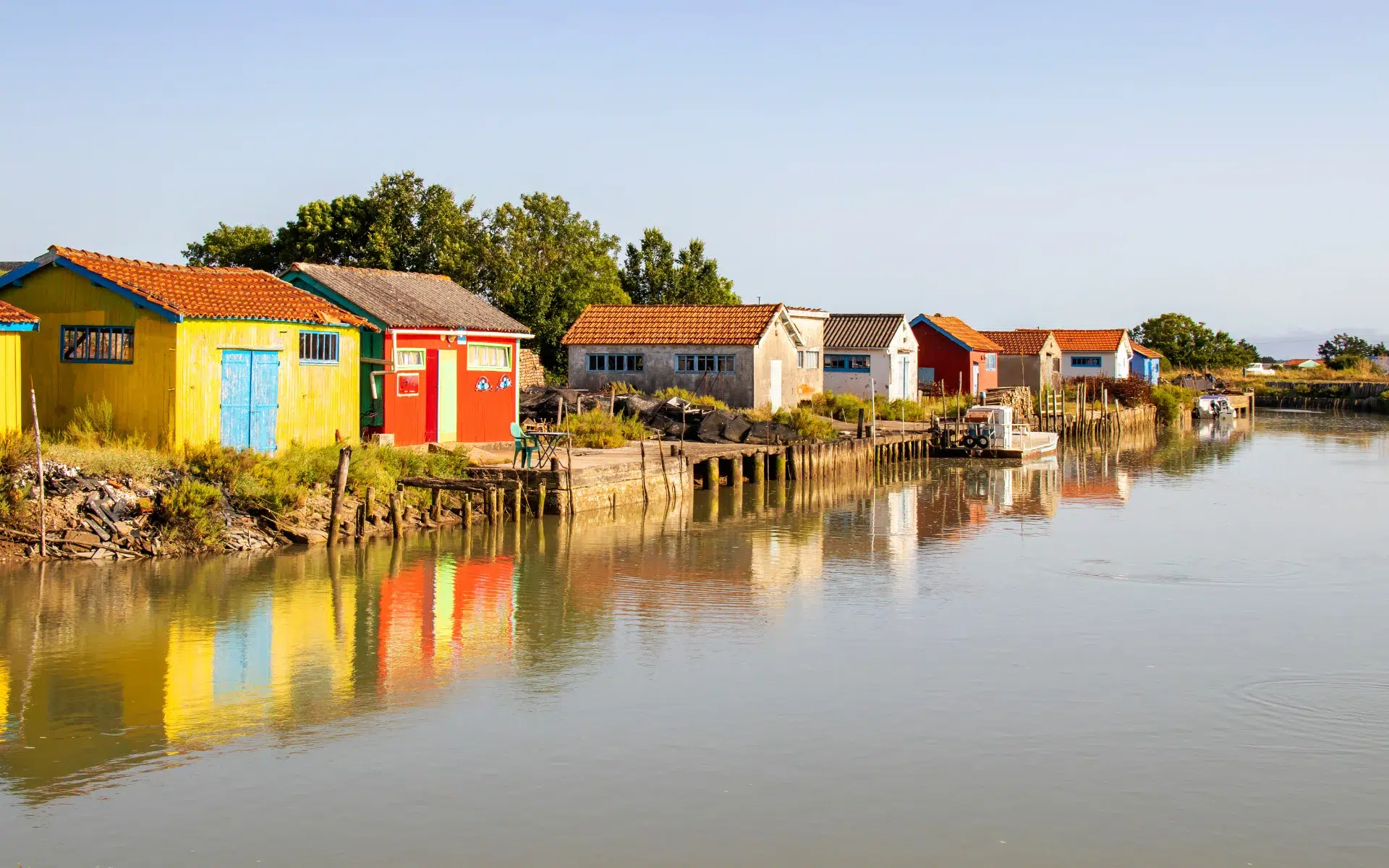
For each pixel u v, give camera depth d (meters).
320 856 12.08
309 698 16.64
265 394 28.27
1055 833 12.80
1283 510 37.31
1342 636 20.77
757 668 18.42
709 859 12.12
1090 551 29.25
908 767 14.50
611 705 16.55
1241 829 12.95
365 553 26.05
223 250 64.75
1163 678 18.16
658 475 35.84
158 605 21.11
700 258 83.69
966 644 19.95
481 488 28.69
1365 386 102.12
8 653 18.27
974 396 67.88
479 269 65.06
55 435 26.30
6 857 11.97
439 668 18.09
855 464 46.25
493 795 13.53
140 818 12.85
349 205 63.84
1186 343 123.75
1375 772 14.50
